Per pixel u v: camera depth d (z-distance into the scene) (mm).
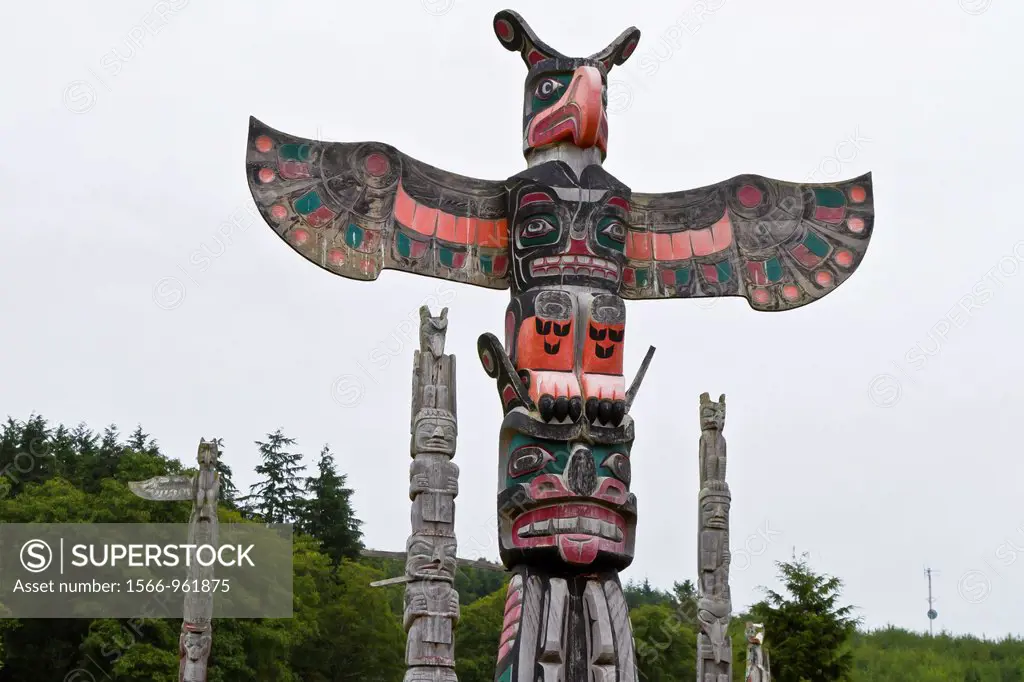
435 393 13508
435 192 15609
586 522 13812
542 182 15148
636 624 36875
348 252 15039
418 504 13039
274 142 15156
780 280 16703
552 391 14219
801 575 35156
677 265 16422
